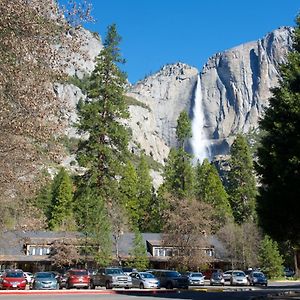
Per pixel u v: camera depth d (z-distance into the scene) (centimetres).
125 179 5991
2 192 1752
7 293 2878
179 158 7688
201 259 5297
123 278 3678
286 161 2169
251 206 7662
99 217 5184
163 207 7019
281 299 2305
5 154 1593
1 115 1425
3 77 1403
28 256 5503
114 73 5666
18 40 1433
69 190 7250
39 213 2420
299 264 6731
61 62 1582
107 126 5516
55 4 1529
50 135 1564
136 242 5734
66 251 5178
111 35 5741
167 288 3816
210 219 6241
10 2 1411
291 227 2300
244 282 4578
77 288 3606
